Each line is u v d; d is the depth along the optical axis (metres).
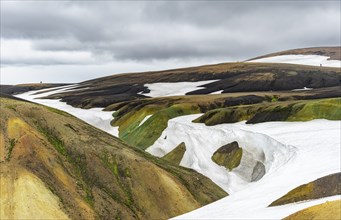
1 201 34.94
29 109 46.31
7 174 36.84
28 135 41.22
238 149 66.62
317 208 21.56
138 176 44.97
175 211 43.44
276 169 48.56
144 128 93.50
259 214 30.28
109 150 46.62
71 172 41.41
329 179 31.86
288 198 32.69
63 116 50.34
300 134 60.88
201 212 39.03
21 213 34.44
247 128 74.12
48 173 39.00
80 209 37.34
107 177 43.03
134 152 51.06
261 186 42.12
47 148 41.69
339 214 20.00
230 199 41.22
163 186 45.25
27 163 38.53
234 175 62.53
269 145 60.72
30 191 35.94
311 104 72.31
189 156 73.00
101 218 38.06
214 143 73.75
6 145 39.72
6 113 43.31
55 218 35.06
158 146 82.81
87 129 51.25
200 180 52.78
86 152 44.34
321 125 65.00
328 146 51.00
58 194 37.41
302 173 41.38
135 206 41.97
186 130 82.38
